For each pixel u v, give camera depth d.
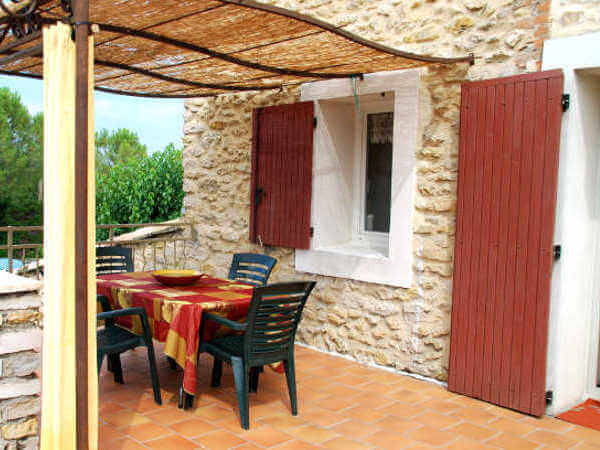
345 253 4.83
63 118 2.29
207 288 3.94
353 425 3.44
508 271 3.69
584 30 3.43
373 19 4.58
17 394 2.35
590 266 3.81
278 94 5.36
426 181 4.23
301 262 5.18
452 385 4.02
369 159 5.13
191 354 3.35
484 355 3.82
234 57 3.71
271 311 3.36
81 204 2.23
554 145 3.46
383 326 4.55
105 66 4.03
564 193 3.50
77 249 2.24
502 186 3.71
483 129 3.79
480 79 3.93
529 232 3.58
